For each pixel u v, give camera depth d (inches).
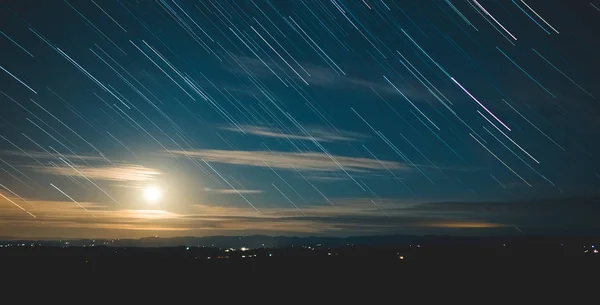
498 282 1295.5
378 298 1093.1
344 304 1025.5
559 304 1022.4
